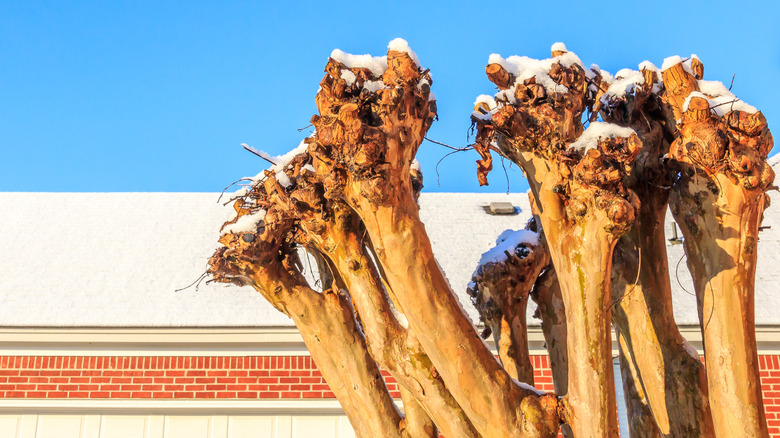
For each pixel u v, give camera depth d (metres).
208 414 9.80
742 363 3.57
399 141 3.66
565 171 3.64
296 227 4.39
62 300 10.45
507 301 4.94
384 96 3.65
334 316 4.36
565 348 4.98
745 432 3.52
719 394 3.60
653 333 4.14
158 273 11.36
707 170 3.62
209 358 9.94
